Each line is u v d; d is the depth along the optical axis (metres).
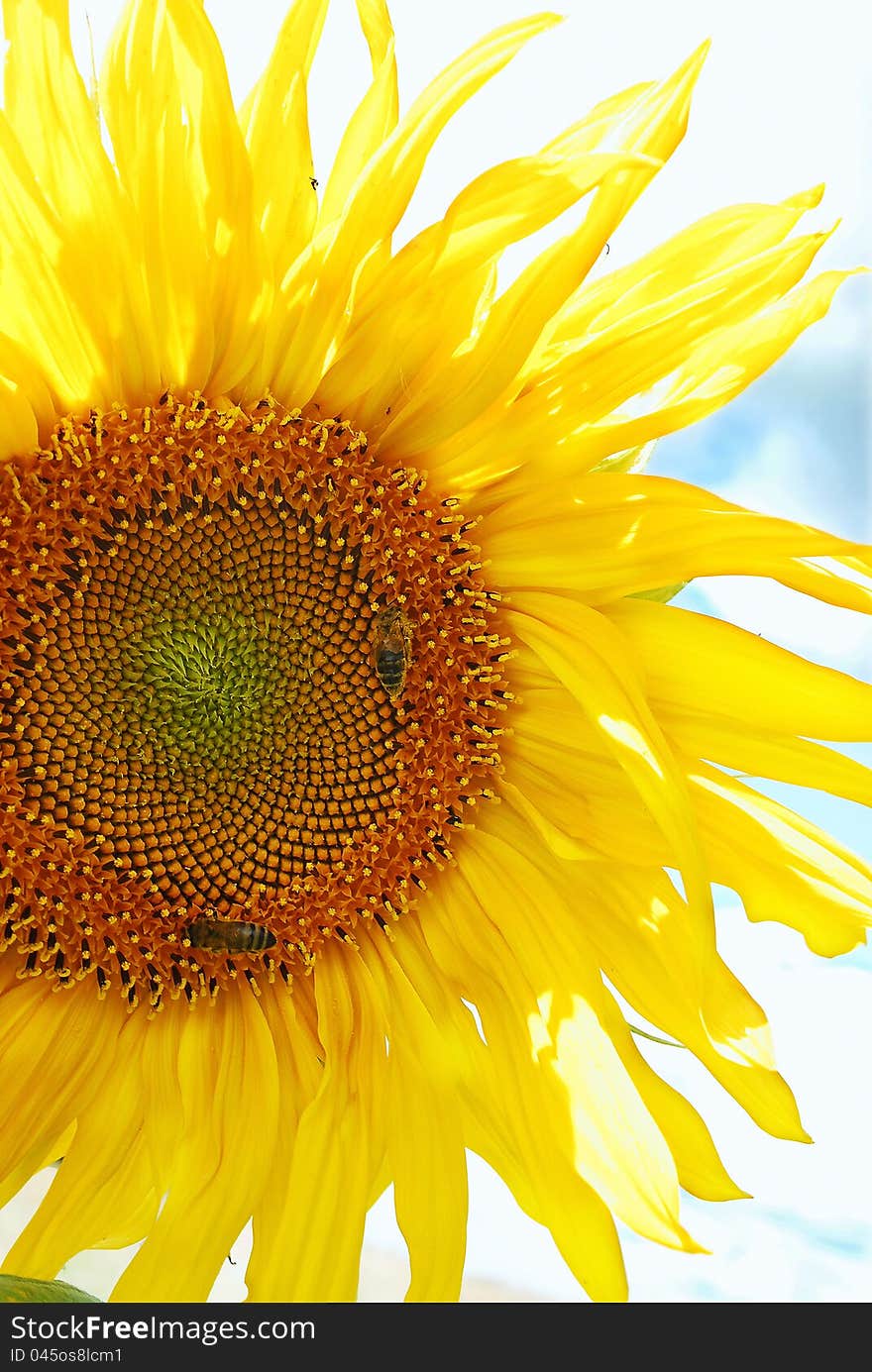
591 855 0.45
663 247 0.44
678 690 0.44
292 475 0.45
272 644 0.46
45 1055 0.45
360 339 0.44
